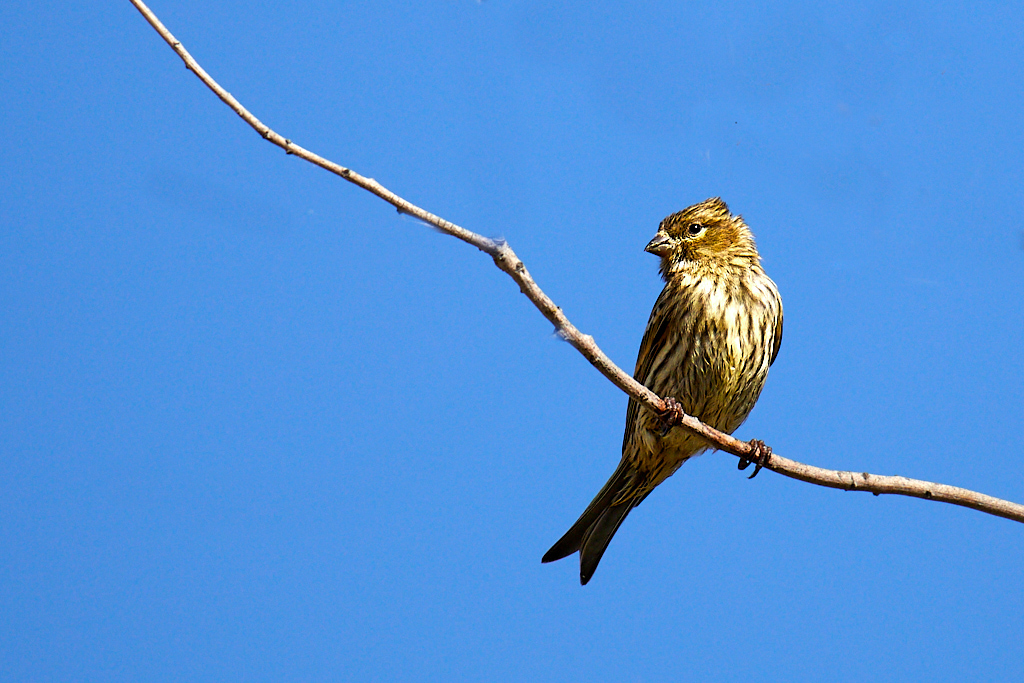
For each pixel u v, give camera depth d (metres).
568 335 7.65
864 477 8.49
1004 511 8.28
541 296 7.34
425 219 6.71
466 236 6.90
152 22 6.03
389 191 6.50
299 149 6.21
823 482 8.53
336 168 6.33
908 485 8.41
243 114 6.10
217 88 6.09
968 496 8.35
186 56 6.05
